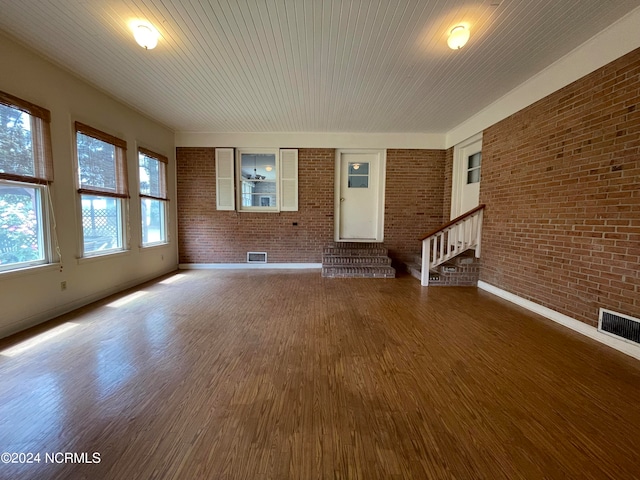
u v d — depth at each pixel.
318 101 4.14
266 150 5.88
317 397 1.77
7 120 2.61
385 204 5.94
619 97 2.43
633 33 2.31
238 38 2.63
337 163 5.97
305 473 1.25
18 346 2.42
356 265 5.36
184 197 5.86
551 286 3.14
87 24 2.43
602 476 1.25
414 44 2.73
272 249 6.00
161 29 2.50
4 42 2.55
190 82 3.53
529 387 1.89
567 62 2.92
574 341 2.59
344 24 2.44
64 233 3.21
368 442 1.42
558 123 3.05
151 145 4.94
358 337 2.65
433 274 4.82
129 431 1.48
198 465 1.28
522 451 1.38
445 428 1.52
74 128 3.31
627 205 2.37
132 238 4.42
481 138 4.77
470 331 2.81
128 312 3.29
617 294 2.45
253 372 2.05
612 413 1.65
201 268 5.96
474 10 2.26
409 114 4.68
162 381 1.93
